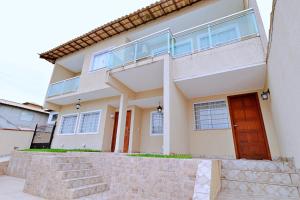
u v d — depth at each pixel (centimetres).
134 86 725
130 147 782
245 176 344
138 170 363
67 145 930
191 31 593
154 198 325
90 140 862
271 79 415
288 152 354
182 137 565
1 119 1503
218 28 527
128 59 641
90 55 952
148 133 834
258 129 550
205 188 220
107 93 833
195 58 532
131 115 847
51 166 425
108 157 494
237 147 559
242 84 554
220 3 664
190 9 718
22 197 395
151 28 806
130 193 356
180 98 600
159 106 791
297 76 222
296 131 269
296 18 195
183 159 319
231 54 479
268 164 355
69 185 388
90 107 945
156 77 647
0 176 648
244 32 479
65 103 1029
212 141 598
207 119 643
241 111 595
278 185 297
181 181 307
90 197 385
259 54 440
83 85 866
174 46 597
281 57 288
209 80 527
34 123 1752
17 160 673
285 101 309
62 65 1136
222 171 365
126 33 869
